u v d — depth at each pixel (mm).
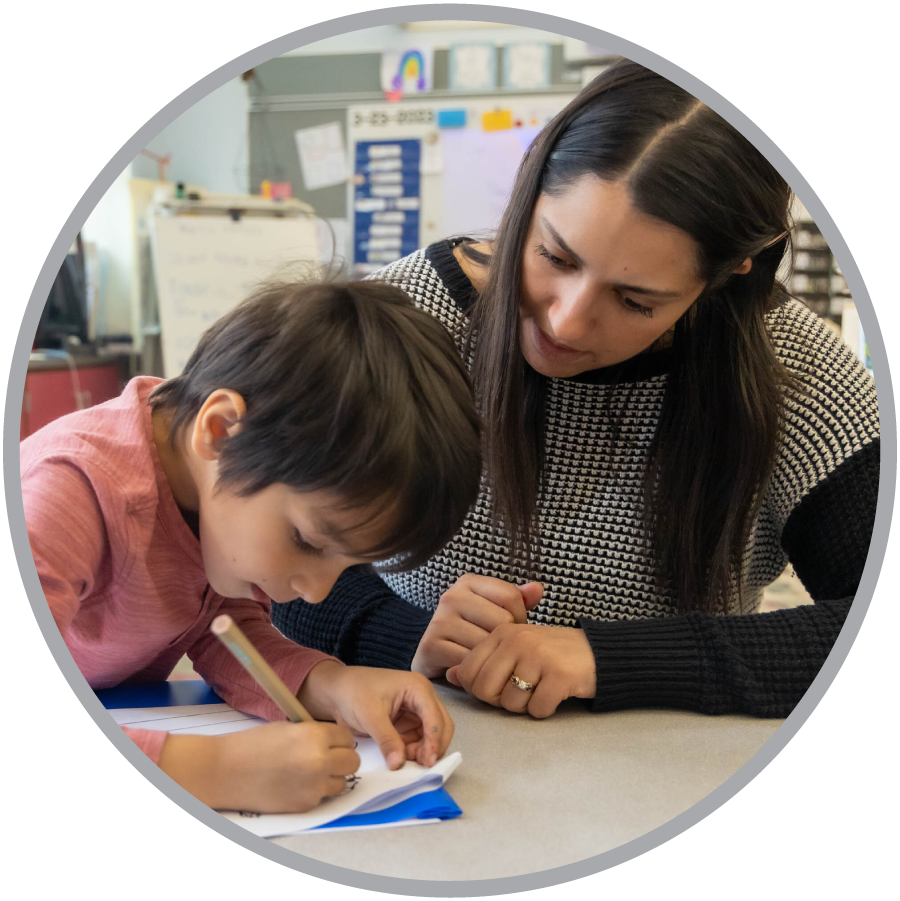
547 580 899
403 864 503
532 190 715
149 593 685
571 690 708
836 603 788
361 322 602
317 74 3098
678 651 735
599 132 651
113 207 2969
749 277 796
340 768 569
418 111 3070
